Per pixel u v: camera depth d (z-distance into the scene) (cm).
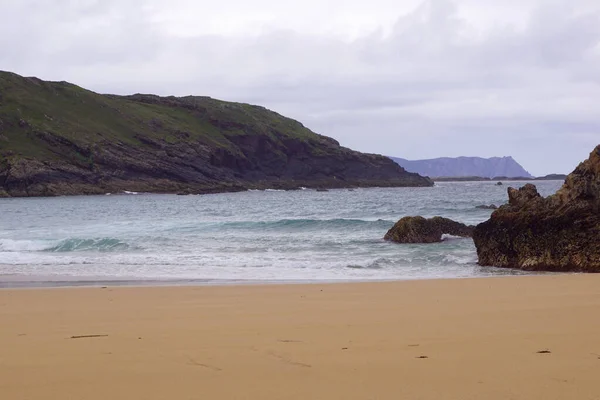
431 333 841
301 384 588
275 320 1000
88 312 1139
